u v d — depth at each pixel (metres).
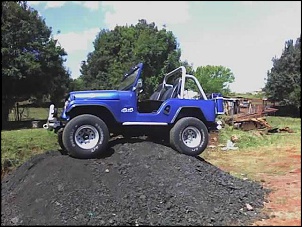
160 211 5.95
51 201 6.02
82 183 6.49
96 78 31.33
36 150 10.11
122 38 30.78
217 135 15.41
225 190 7.05
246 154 12.60
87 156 7.43
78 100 7.68
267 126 17.97
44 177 6.77
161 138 8.84
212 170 7.84
